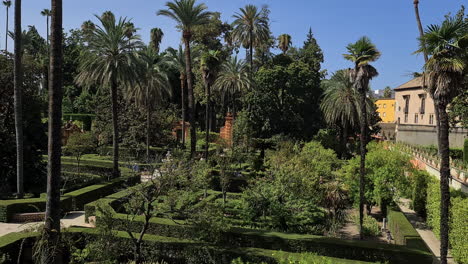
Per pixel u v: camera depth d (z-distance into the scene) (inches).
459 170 831.7
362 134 653.3
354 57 645.3
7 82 855.7
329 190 722.2
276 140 1515.7
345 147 1512.1
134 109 1508.4
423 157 1217.4
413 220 788.0
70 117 2023.9
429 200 720.3
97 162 1186.0
